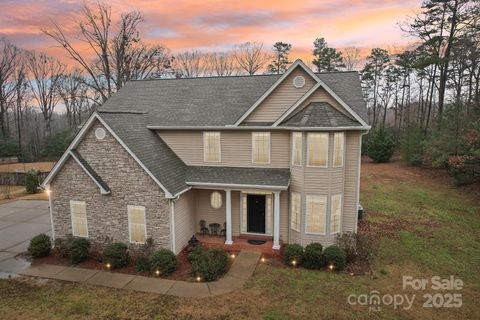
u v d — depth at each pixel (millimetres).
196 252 13562
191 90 19234
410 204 21812
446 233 16625
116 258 13125
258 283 11875
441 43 33875
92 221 14648
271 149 15500
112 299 10938
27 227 18484
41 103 56781
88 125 13867
